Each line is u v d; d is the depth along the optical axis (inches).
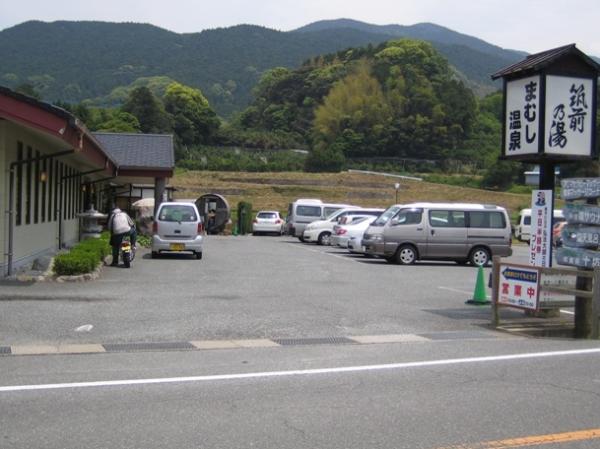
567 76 435.2
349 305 497.0
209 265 767.1
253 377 284.7
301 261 860.0
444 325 430.0
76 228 1042.1
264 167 3174.2
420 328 418.0
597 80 441.7
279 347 352.2
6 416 226.4
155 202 1190.9
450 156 3754.9
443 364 315.9
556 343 378.6
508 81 461.1
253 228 1665.8
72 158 866.8
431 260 893.2
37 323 392.2
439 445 203.8
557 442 208.2
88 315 421.4
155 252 845.8
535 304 404.8
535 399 256.2
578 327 411.8
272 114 4424.2
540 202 453.7
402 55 4596.5
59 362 307.1
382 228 863.1
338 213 1263.5
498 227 875.4
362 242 904.3
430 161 3705.7
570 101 436.5
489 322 443.5
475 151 3784.5
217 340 366.9
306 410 237.6
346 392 262.4
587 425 225.1
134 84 5816.9
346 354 336.2
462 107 3941.9
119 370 293.6
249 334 384.2
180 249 832.9
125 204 1660.9
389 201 2485.2
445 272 778.8
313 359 322.7
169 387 266.2
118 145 1216.8
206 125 3843.5
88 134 608.1
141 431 212.8
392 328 414.3
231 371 294.8
